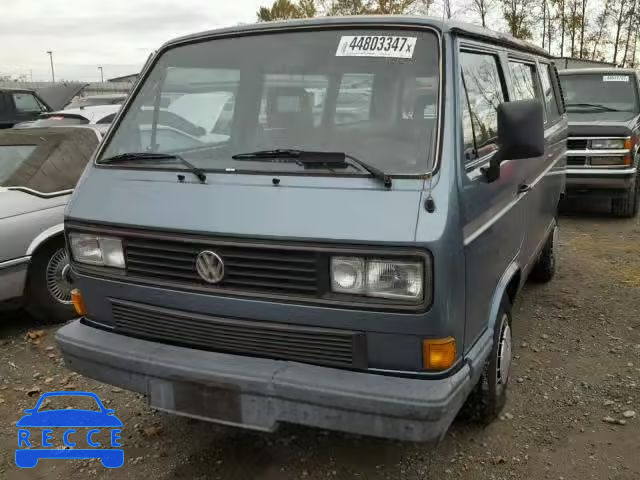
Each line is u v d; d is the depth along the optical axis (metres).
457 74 3.09
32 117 15.71
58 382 4.44
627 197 9.22
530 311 5.63
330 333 2.77
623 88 9.99
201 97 3.56
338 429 2.73
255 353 2.96
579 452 3.49
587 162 8.98
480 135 3.38
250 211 2.88
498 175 3.21
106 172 3.43
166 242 3.03
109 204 3.26
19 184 5.27
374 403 2.64
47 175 5.39
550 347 4.85
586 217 9.68
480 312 3.19
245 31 3.61
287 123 3.28
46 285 5.31
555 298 5.96
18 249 5.02
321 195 2.82
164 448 3.60
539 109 3.02
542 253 6.05
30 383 4.45
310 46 3.38
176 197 3.10
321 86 3.25
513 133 2.98
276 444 3.60
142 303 3.18
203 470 3.39
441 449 3.53
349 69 3.21
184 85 3.63
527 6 29.45
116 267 3.24
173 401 3.02
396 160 2.89
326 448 3.55
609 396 4.09
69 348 3.30
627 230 8.77
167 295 3.07
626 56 33.06
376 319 2.69
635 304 5.77
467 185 2.91
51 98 20.14
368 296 2.69
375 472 3.34
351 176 2.84
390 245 2.62
